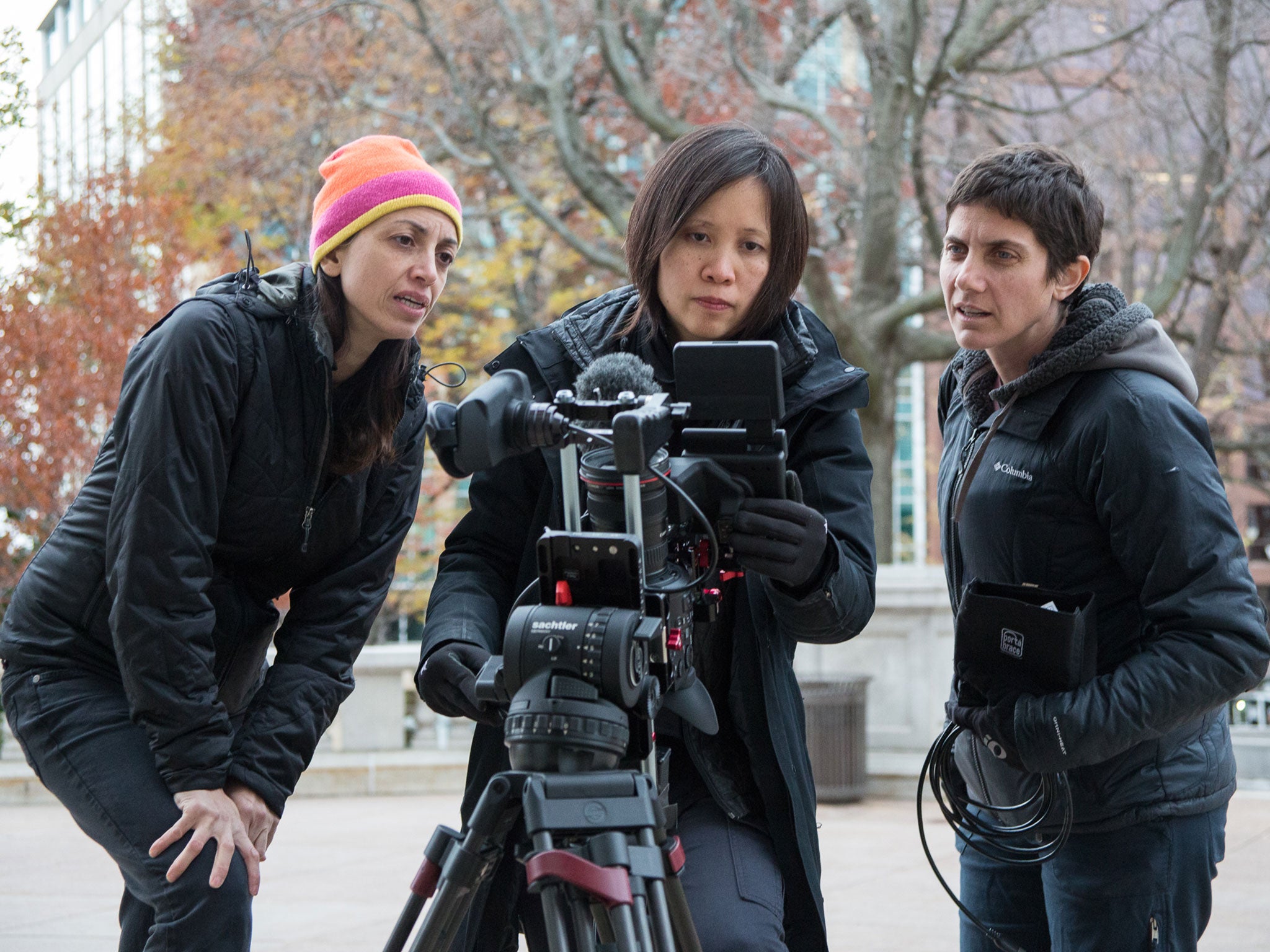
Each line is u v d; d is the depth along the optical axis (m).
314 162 15.22
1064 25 14.74
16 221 13.09
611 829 1.72
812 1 14.55
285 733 2.58
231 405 2.46
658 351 2.51
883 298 14.02
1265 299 16.97
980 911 2.77
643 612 1.86
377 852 7.06
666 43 15.40
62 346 12.67
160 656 2.36
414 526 18.03
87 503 2.56
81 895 5.94
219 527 2.57
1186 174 14.35
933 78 13.19
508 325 18.03
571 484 1.93
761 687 2.34
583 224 18.11
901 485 37.69
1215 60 12.95
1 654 2.57
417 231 2.55
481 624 2.36
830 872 6.39
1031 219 2.47
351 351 2.62
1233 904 5.54
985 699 2.51
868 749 9.09
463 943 2.34
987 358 2.73
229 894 2.35
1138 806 2.42
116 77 19.33
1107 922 2.45
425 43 15.12
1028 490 2.52
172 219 14.52
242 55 15.26
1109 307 2.49
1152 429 2.34
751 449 2.12
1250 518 32.84
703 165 2.32
